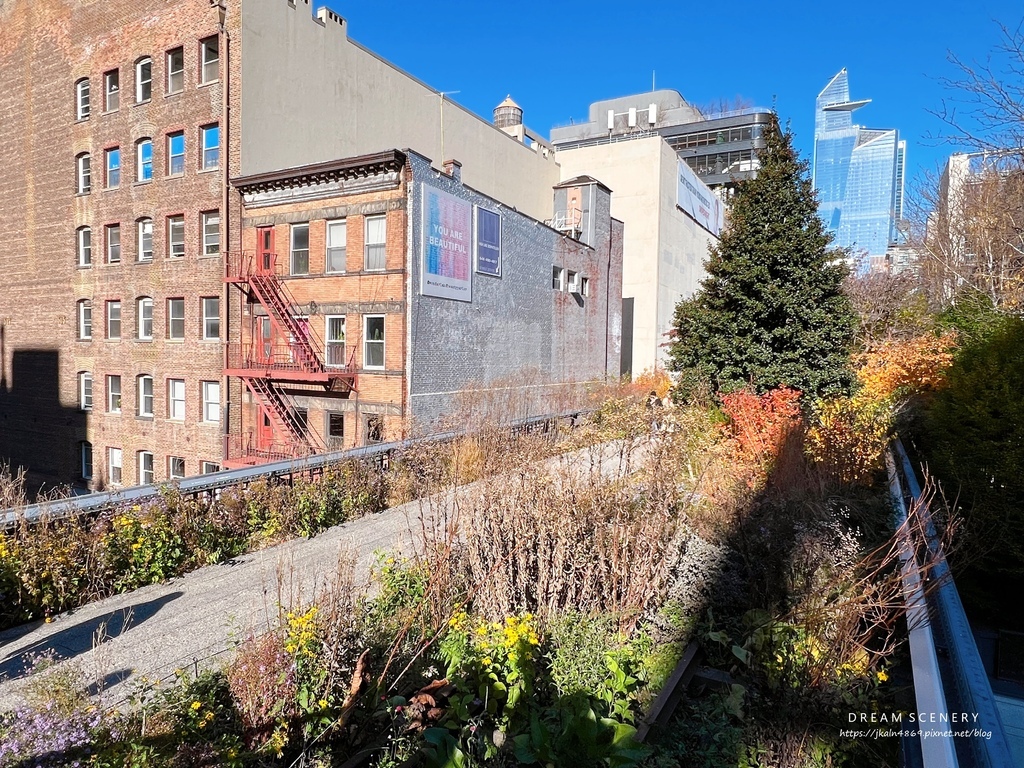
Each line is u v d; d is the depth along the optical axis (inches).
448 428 518.9
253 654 147.4
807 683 163.2
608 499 217.3
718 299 601.9
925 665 130.1
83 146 979.3
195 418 864.9
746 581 208.2
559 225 1106.1
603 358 1143.0
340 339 757.3
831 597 191.3
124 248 935.7
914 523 226.8
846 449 339.3
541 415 707.4
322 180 745.0
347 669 153.2
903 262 1161.4
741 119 2751.0
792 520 226.7
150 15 866.8
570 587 190.7
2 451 1150.3
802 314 557.0
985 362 386.6
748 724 156.0
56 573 230.4
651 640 184.7
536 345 935.0
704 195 1672.0
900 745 144.0
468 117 1118.4
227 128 788.0
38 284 1073.5
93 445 1005.8
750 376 563.2
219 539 292.0
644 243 1298.0
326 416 765.3
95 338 991.0
